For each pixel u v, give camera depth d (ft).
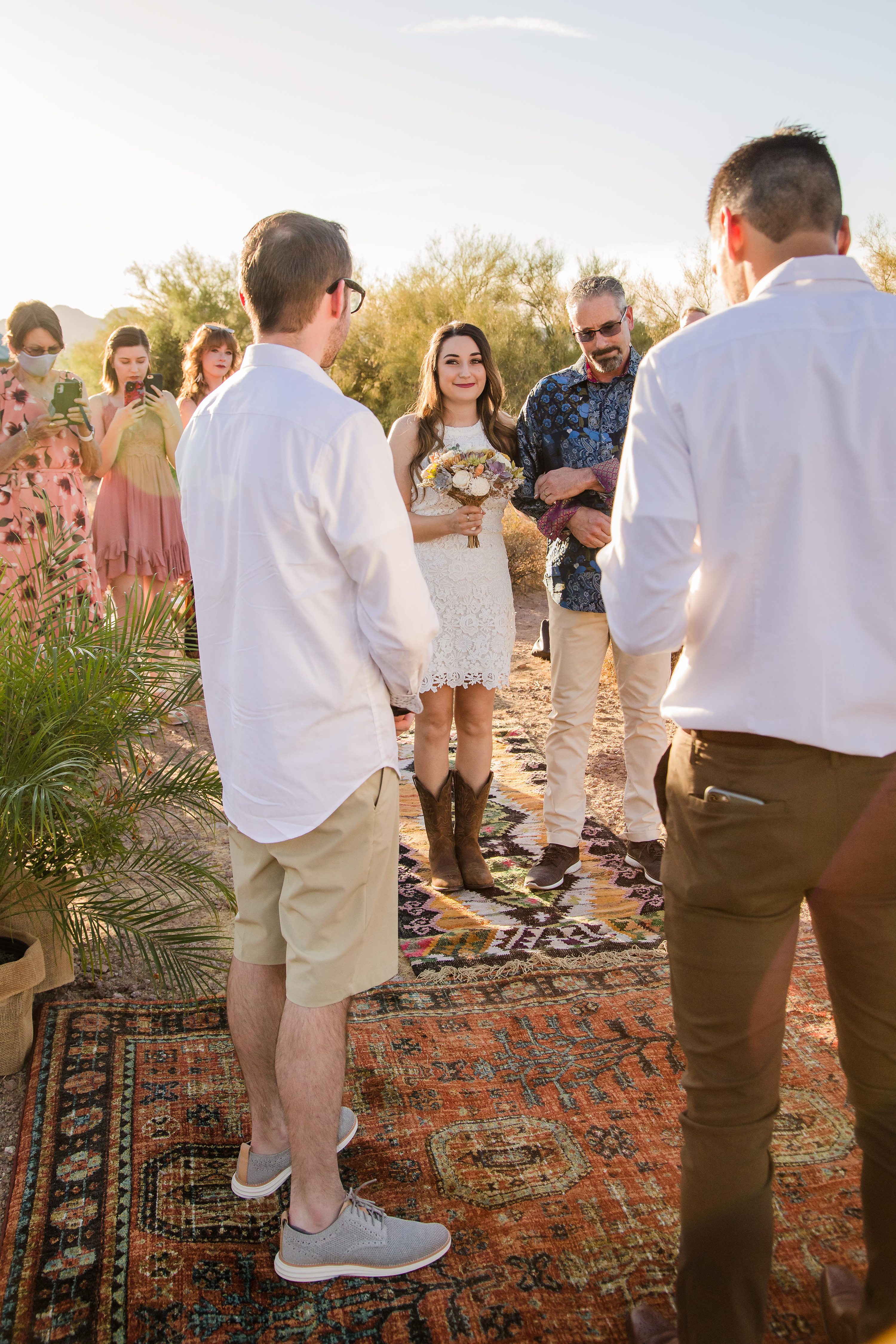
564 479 11.34
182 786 9.56
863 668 4.84
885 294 4.91
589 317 10.96
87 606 9.27
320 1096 6.36
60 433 14.53
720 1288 5.26
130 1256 6.66
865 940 5.09
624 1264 6.73
